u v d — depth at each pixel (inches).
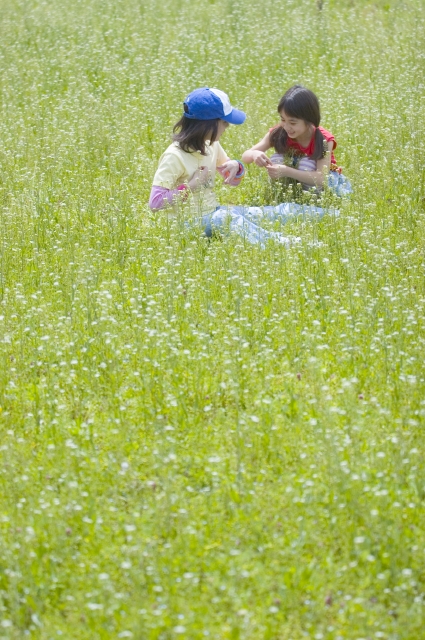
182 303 291.1
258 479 211.6
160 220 348.2
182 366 254.7
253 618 173.2
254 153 386.0
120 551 188.9
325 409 227.3
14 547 187.6
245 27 708.7
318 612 173.5
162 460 211.8
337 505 199.3
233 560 185.8
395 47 633.6
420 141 435.2
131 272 317.7
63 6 788.6
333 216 352.2
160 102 533.3
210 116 349.4
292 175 384.2
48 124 500.4
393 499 201.0
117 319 285.7
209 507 201.6
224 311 286.2
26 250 337.1
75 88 573.9
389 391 242.4
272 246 326.3
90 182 415.2
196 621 170.9
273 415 233.0
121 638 166.9
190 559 185.2
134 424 234.7
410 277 302.7
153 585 180.1
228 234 341.7
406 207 367.6
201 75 579.5
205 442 223.8
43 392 248.8
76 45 673.0
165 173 355.9
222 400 244.4
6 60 636.7
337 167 400.5
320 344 266.2
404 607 173.0
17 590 181.3
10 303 297.6
